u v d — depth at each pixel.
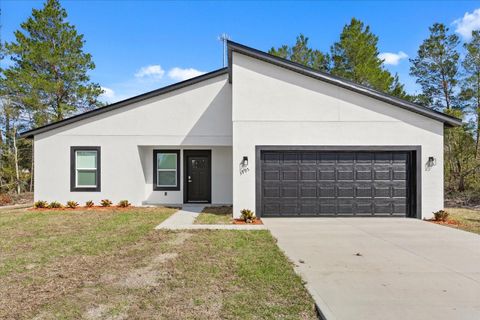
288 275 5.04
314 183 10.78
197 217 10.70
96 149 13.31
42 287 4.61
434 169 10.68
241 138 10.70
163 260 5.84
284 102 10.76
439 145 10.70
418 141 10.75
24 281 4.84
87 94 22.03
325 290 4.47
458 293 4.39
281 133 10.72
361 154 10.84
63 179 13.20
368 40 23.02
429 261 5.88
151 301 4.12
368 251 6.56
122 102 13.30
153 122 13.48
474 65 18.66
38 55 19.95
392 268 5.46
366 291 4.44
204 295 4.30
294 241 7.40
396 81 24.19
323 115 10.77
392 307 3.93
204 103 13.59
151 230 8.52
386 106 10.80
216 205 13.65
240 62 10.83
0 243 7.17
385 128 10.76
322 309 3.85
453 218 10.70
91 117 13.34
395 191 10.80
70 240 7.43
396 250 6.65
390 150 10.75
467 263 5.76
